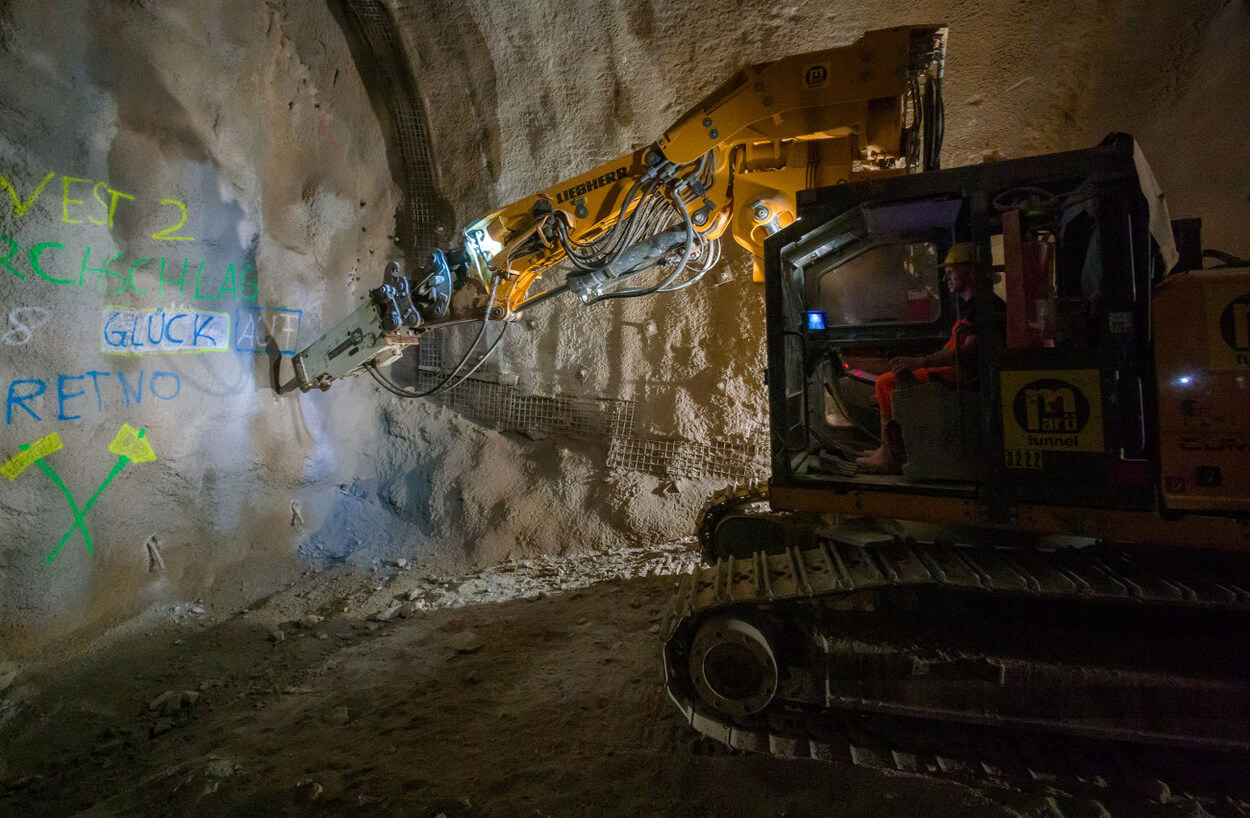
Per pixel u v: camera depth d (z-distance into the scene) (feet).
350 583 18.45
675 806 8.52
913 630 9.04
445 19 20.06
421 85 21.21
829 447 11.99
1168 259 8.78
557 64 20.25
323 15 19.94
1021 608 8.92
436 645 14.14
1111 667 8.38
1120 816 7.90
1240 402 7.91
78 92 13.83
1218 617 8.39
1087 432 8.45
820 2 18.53
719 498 16.37
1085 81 18.54
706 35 19.29
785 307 10.73
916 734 9.15
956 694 8.75
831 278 13.66
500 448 21.85
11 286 12.84
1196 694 8.13
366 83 21.38
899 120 12.39
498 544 20.21
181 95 15.97
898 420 9.61
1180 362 8.11
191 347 16.30
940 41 12.09
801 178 13.34
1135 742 8.65
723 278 21.01
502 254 14.85
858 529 10.41
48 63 13.29
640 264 14.38
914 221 10.50
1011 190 8.83
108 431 14.61
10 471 12.94
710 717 9.47
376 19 20.33
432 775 9.32
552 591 16.96
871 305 14.07
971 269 9.89
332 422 20.58
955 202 9.54
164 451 15.79
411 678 12.66
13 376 12.94
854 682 8.98
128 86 14.82
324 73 20.26
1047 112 19.17
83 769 10.78
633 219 13.89
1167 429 8.13
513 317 15.89
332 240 20.59
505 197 21.93
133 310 15.03
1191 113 17.62
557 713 10.93
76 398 13.94
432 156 22.04
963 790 8.32
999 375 8.86
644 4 19.04
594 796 8.72
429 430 21.89
